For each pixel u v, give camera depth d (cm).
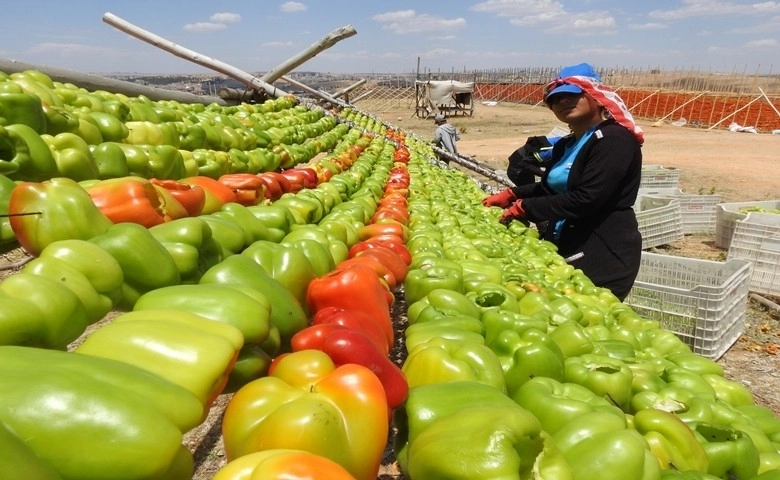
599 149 634
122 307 267
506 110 6925
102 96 635
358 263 364
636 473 220
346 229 496
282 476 151
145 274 262
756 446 294
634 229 668
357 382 207
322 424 183
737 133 4216
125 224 271
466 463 195
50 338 205
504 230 725
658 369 374
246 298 250
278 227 429
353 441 197
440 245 560
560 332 364
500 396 250
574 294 511
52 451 148
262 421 197
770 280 973
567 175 704
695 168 2427
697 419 296
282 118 1202
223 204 417
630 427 281
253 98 1572
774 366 720
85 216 271
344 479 158
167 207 340
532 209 700
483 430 203
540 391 281
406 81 8688
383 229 552
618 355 383
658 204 1338
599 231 665
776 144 3381
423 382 279
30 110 385
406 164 1323
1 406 148
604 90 655
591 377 313
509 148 3234
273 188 599
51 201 268
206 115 796
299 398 199
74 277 231
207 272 286
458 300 378
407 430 249
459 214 771
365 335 255
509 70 11881
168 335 202
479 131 4319
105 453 152
